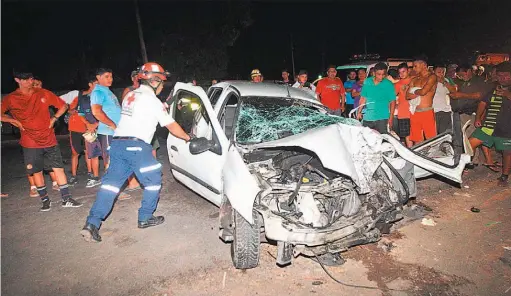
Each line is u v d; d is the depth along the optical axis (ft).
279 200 10.84
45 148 16.31
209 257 12.50
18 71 14.98
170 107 17.79
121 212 16.60
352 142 11.09
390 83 19.02
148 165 14.05
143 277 11.43
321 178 11.58
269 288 10.78
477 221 14.70
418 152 12.32
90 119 19.63
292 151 12.65
